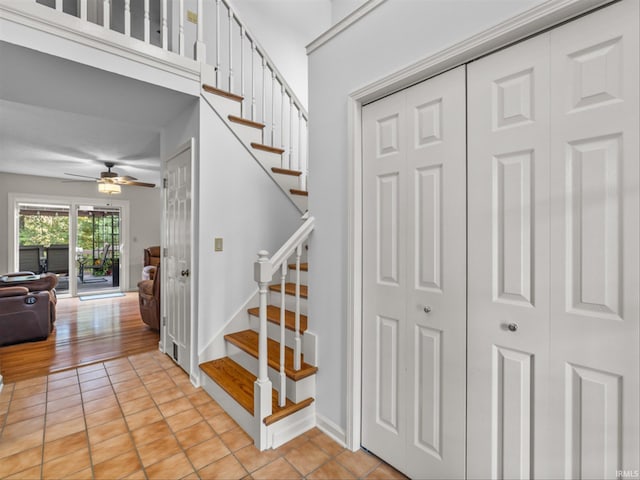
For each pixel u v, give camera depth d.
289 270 2.90
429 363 1.44
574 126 1.05
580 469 1.04
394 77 1.50
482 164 1.26
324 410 1.90
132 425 1.96
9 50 1.71
